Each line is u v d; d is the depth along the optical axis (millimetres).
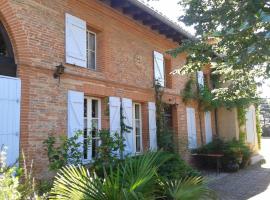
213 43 7496
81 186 3916
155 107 11938
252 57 6617
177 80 13711
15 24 7000
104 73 9508
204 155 13969
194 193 4676
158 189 4699
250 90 9719
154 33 12195
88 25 9305
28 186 3975
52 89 7734
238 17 5906
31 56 7266
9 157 6500
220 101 15156
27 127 6996
